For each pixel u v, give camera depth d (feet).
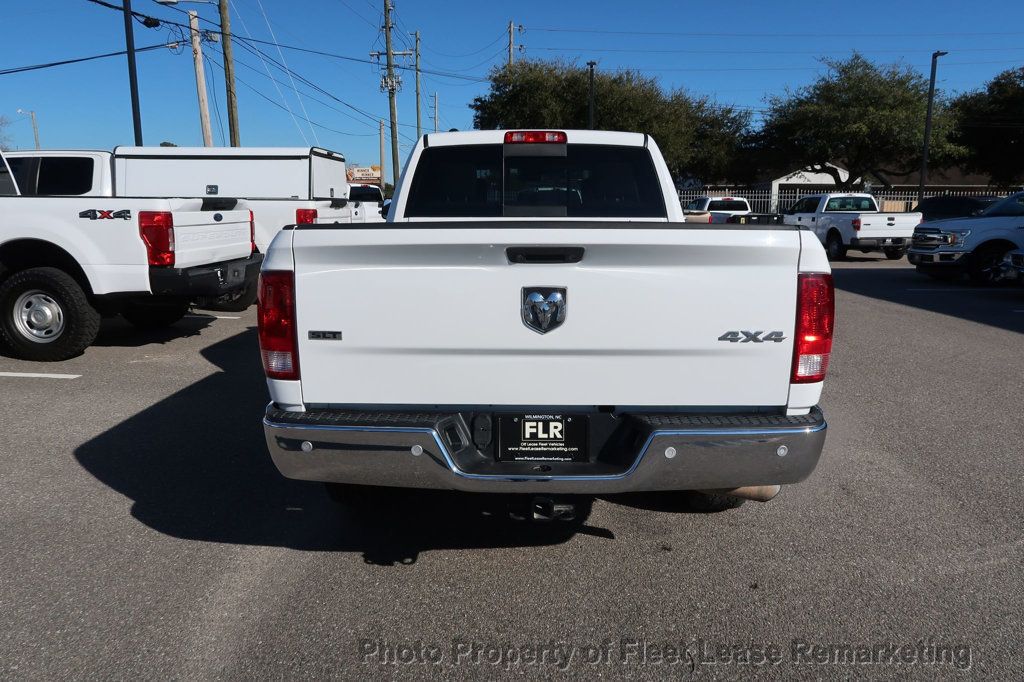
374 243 9.64
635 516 13.73
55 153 32.48
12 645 9.75
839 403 20.92
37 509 13.87
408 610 10.65
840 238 68.03
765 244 9.53
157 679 9.13
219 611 10.57
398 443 9.73
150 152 40.34
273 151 40.37
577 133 16.15
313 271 9.86
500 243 9.52
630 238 9.48
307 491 14.80
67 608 10.60
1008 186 148.56
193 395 21.31
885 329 32.35
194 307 37.37
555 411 10.08
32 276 24.17
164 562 11.94
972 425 18.94
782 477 9.86
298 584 11.31
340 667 9.38
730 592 11.15
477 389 9.99
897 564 11.96
